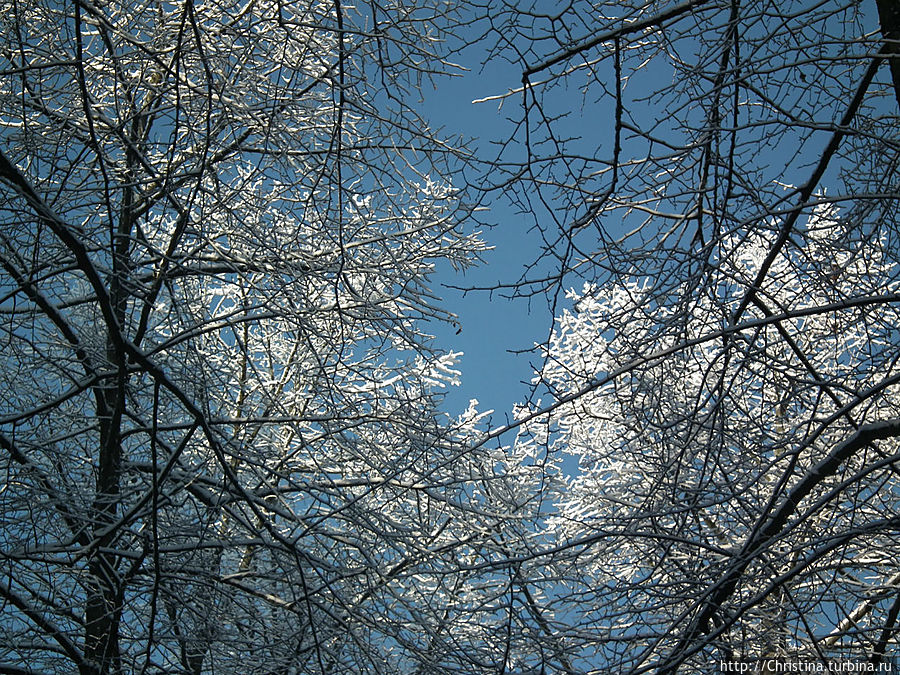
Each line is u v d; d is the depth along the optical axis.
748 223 5.18
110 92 8.10
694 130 5.25
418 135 7.21
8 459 6.61
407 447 7.81
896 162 5.54
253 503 6.67
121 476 7.63
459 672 6.34
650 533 5.69
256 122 7.35
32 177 6.93
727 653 5.49
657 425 5.81
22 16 6.47
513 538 7.52
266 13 7.93
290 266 7.32
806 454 7.26
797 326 7.12
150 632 6.19
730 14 5.54
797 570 5.03
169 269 7.08
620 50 5.28
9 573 5.98
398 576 6.83
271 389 9.68
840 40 4.78
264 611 7.62
